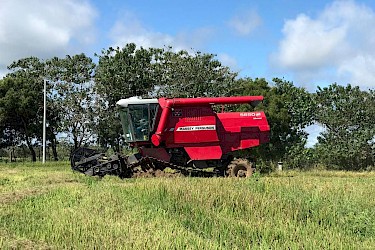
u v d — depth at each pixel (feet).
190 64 114.21
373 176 72.02
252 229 26.25
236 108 97.30
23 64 128.98
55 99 124.26
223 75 113.50
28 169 81.00
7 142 135.64
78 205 33.30
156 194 36.27
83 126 121.70
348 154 92.27
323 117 98.78
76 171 62.59
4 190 45.03
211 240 24.21
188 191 36.09
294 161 89.71
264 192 37.06
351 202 32.40
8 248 21.75
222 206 32.32
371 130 93.35
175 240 23.15
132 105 63.36
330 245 23.41
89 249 21.89
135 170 61.98
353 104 99.50
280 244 23.75
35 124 128.36
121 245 22.24
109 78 113.91
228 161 65.36
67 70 123.44
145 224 26.84
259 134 65.72
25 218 29.12
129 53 118.32
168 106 62.23
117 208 31.78
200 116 63.57
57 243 23.08
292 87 98.68
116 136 121.29
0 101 122.31
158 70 118.11
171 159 63.82
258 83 98.58
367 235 26.13
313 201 32.40
